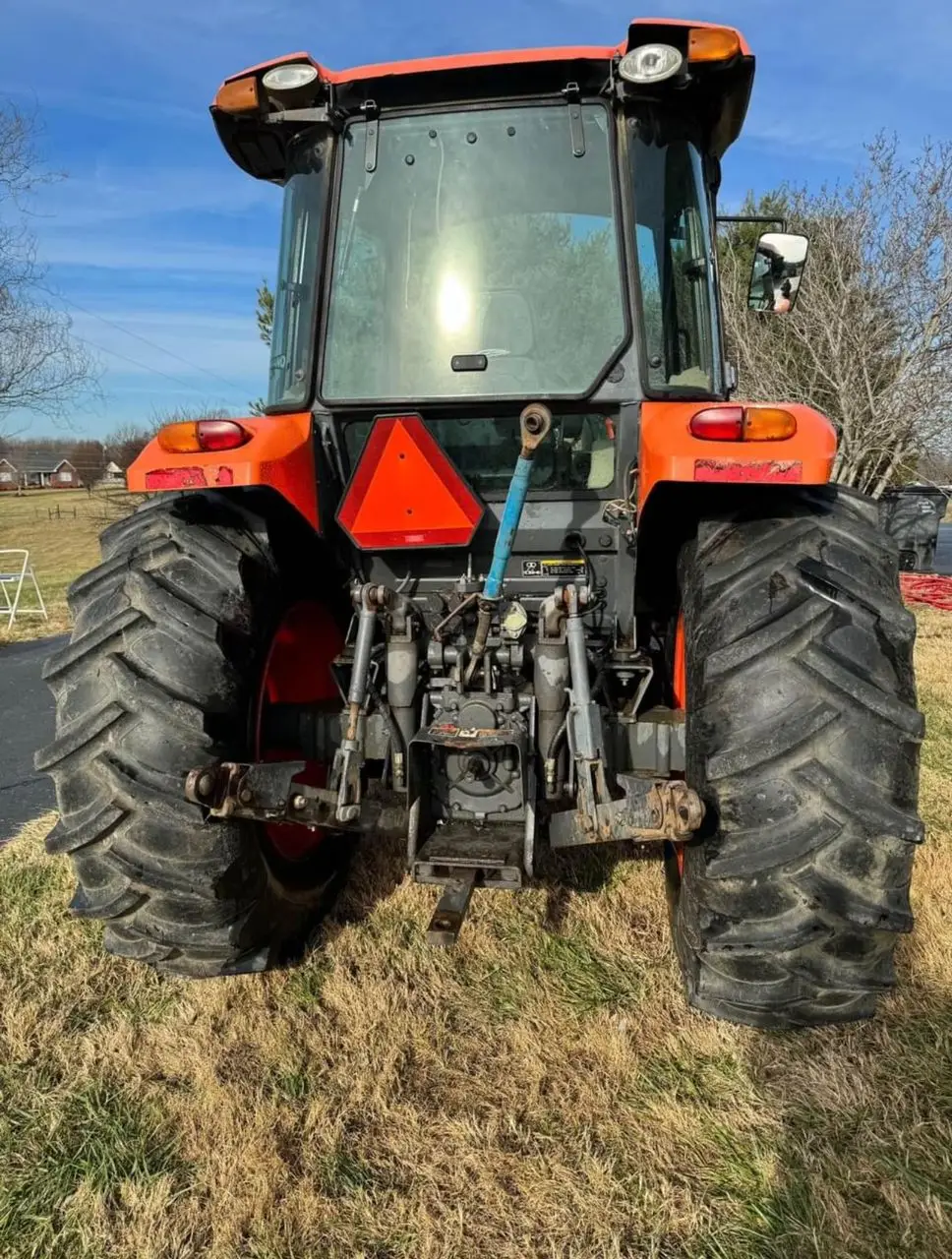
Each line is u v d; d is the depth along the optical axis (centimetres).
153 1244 191
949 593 1041
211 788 204
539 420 223
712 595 218
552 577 284
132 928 232
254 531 251
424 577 292
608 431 274
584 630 264
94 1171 209
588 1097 227
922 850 348
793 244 348
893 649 206
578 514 277
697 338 286
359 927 308
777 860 196
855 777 195
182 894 223
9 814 434
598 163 267
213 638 225
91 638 225
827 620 204
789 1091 227
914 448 1225
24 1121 225
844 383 1156
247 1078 238
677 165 278
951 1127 213
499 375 271
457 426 279
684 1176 203
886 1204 195
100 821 219
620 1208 196
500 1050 246
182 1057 245
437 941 211
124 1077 240
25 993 275
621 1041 244
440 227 273
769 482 214
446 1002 267
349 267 279
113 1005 270
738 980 212
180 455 243
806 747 197
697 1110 221
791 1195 197
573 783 248
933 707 553
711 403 252
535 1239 190
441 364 274
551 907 314
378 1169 209
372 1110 227
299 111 271
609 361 263
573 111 266
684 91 268
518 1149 213
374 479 259
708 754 206
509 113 269
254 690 244
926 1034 245
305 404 280
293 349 291
